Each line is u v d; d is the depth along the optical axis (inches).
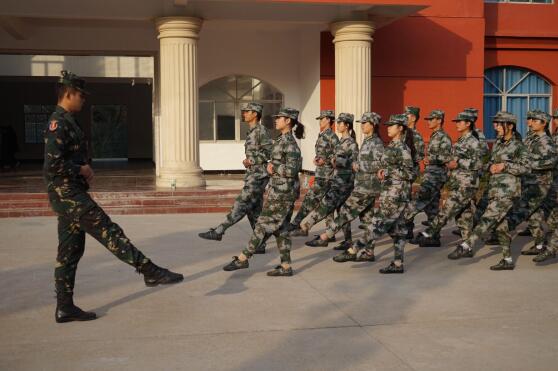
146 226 452.1
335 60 637.9
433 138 392.2
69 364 185.8
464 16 720.3
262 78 771.4
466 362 188.2
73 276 227.3
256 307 245.4
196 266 318.7
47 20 676.1
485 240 390.3
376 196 337.1
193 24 582.9
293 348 199.6
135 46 726.5
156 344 203.0
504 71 775.1
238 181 662.5
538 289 275.7
